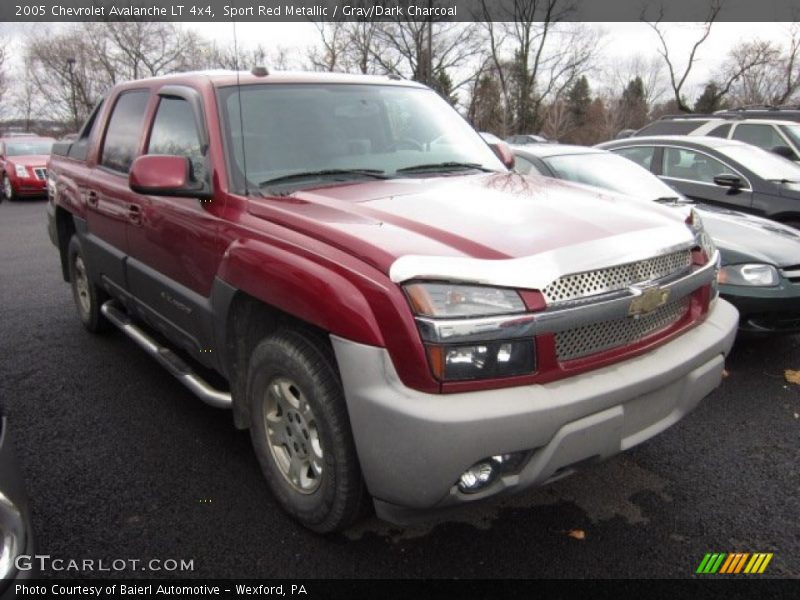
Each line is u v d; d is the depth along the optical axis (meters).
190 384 3.45
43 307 6.33
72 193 4.93
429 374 2.17
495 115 40.53
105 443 3.56
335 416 2.43
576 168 6.09
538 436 2.22
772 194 6.50
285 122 3.44
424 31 35.69
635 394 2.44
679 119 10.39
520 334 2.22
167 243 3.47
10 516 1.83
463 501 2.26
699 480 3.25
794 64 38.84
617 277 2.46
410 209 2.75
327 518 2.61
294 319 2.68
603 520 2.92
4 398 4.12
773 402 4.14
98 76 41.72
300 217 2.68
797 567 2.62
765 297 4.50
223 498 3.05
